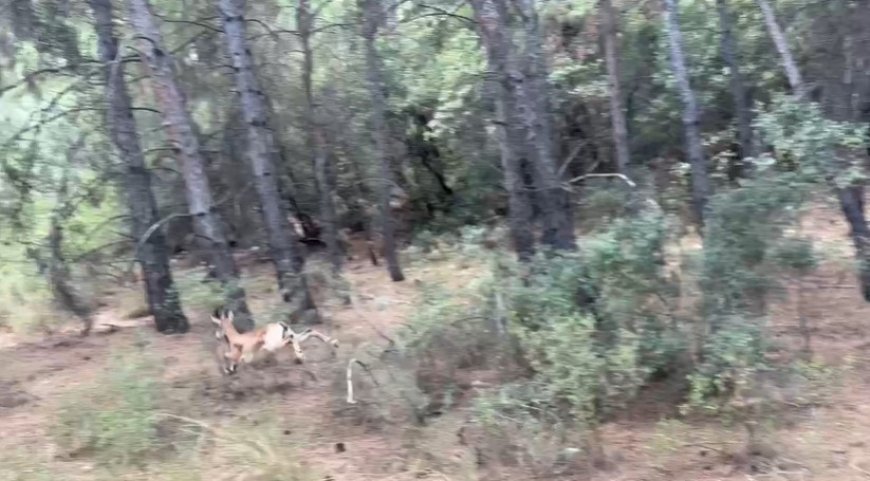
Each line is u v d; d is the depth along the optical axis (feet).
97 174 46.39
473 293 28.02
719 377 21.97
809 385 25.26
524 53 35.19
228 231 57.06
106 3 41.09
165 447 23.65
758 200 24.13
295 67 57.21
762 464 20.63
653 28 58.08
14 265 47.26
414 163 70.28
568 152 62.03
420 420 24.47
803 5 38.99
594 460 21.13
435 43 59.06
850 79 34.96
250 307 37.52
